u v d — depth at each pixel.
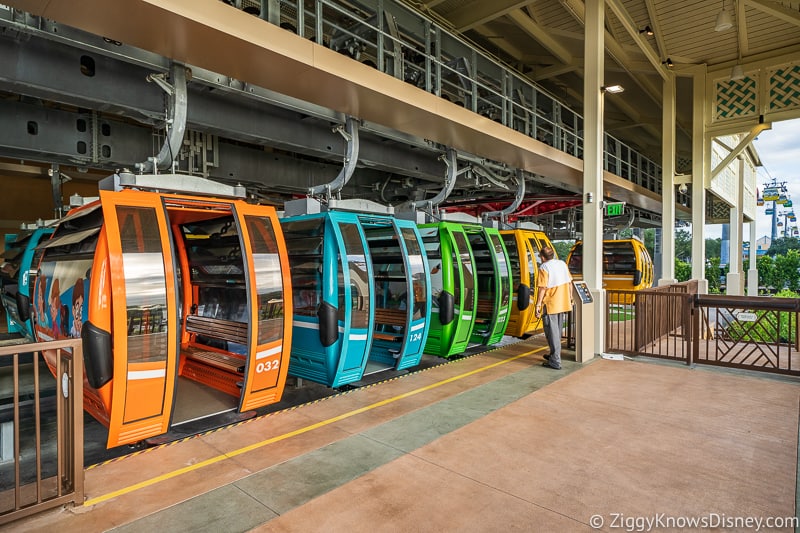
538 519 2.90
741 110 12.98
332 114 7.20
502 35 13.85
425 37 8.02
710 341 9.02
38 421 2.88
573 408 5.01
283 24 7.49
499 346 8.59
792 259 39.12
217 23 4.35
